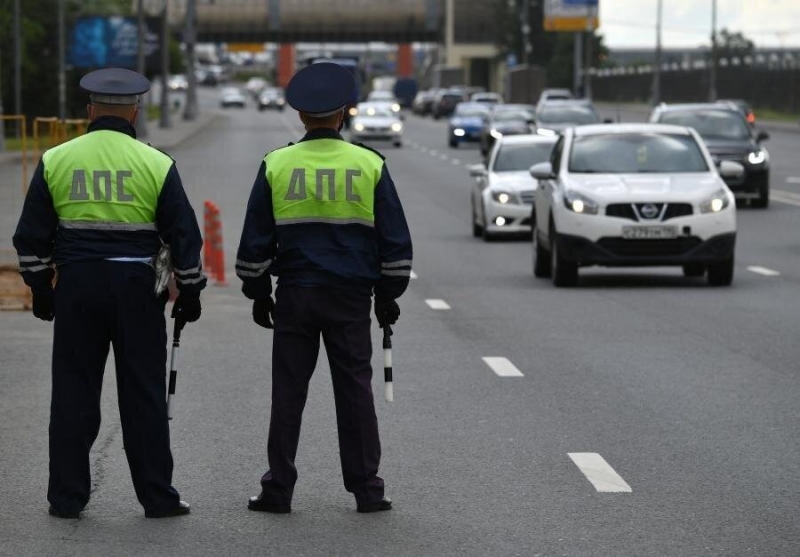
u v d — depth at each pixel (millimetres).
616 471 18109
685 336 30156
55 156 15633
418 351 28141
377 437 16078
